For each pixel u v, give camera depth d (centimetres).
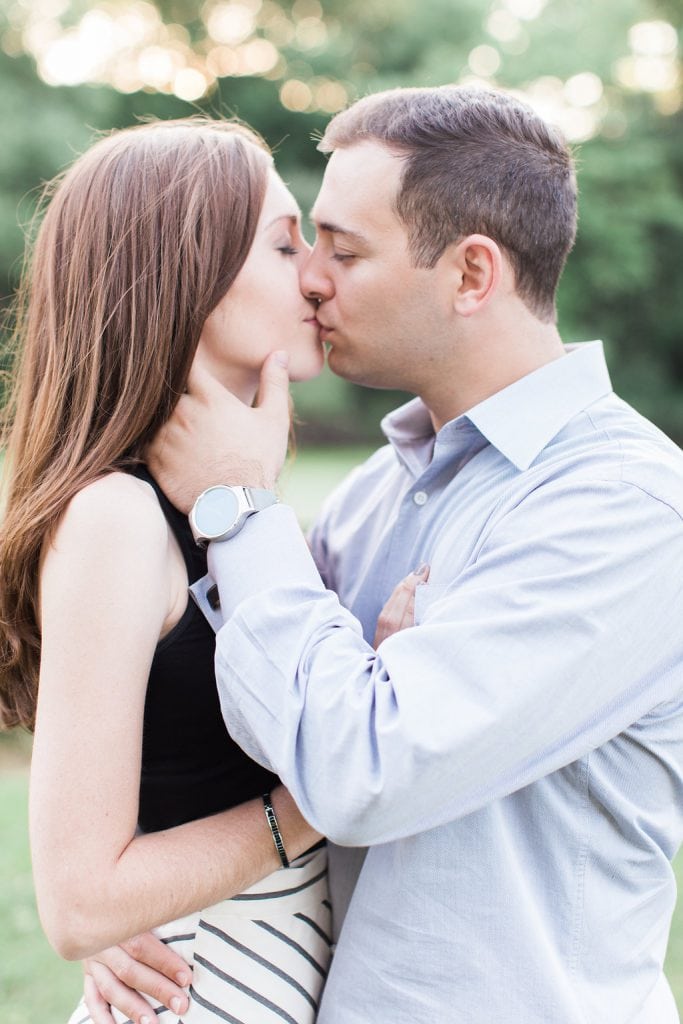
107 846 115
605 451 133
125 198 138
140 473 135
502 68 1878
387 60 2005
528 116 157
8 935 318
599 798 128
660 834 134
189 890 120
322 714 116
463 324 153
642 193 1864
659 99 1962
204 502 129
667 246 1952
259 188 146
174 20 1947
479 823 125
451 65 1848
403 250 151
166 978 131
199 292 137
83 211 140
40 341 144
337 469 1527
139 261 136
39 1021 278
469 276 151
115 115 1675
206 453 135
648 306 2011
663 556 122
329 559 182
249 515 129
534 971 123
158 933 135
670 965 299
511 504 137
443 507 150
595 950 128
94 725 116
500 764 114
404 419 173
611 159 1825
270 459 138
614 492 125
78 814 114
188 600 131
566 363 148
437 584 142
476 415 147
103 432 132
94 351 134
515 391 147
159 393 134
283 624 121
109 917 115
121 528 121
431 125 150
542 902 127
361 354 158
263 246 148
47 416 135
